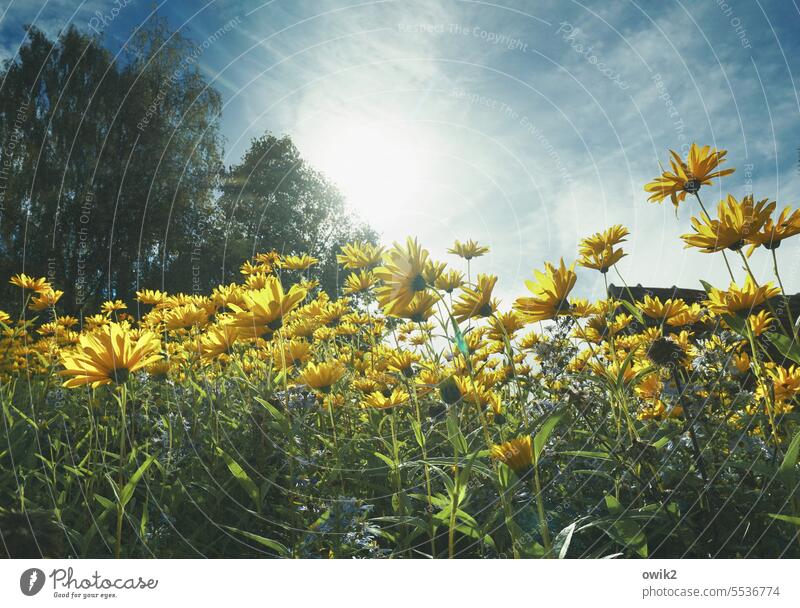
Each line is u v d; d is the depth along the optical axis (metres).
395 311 1.52
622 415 2.20
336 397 2.65
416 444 2.36
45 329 3.97
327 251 14.66
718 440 1.91
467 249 2.62
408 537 1.69
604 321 2.35
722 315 1.63
